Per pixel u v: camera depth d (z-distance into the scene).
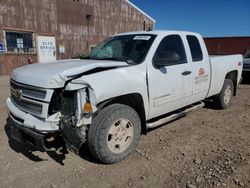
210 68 5.25
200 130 4.85
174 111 4.86
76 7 18.41
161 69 4.03
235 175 3.22
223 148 4.04
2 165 3.49
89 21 19.55
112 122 3.37
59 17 17.31
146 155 3.79
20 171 3.35
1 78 13.16
